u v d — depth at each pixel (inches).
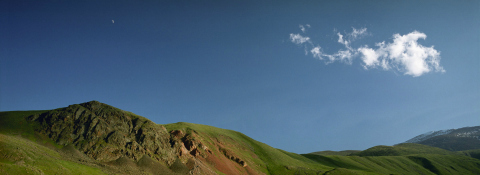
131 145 5017.2
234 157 6993.1
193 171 5255.9
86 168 3818.9
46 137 4569.4
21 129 4591.5
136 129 5516.7
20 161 3225.9
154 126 5871.1
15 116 4960.6
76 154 4340.6
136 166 4621.1
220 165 6225.4
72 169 3580.2
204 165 5807.1
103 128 5064.0
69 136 4707.2
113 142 4881.9
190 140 6397.6
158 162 5027.1
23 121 4852.4
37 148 3927.2
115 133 5054.1
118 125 5374.0
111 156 4598.9
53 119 4955.7
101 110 5521.7
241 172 6481.3
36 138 4453.7
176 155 5561.0
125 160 4626.0
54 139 4571.9
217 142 7554.1
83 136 4800.7
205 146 6594.5
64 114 5078.7
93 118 5157.5
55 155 3966.5
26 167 3080.7
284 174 7273.6
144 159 4877.0
